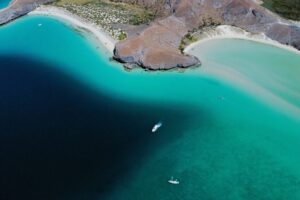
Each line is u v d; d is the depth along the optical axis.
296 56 95.31
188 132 75.25
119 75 90.69
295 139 74.19
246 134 75.25
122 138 72.81
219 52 96.88
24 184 62.16
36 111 78.81
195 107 81.69
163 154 70.12
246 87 86.44
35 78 90.06
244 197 63.09
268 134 75.25
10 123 75.25
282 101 82.56
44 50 100.50
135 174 65.75
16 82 88.44
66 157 67.69
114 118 77.81
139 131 74.62
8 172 64.12
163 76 90.19
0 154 67.75
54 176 63.97
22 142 70.62
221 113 80.12
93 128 74.69
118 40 101.12
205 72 90.94
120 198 61.56
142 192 62.84
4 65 94.94
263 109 80.81
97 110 79.81
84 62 95.25
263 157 70.44
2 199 59.38
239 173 67.19
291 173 67.56
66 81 89.00
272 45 99.06
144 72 91.31
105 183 63.66
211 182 65.31
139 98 83.94
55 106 80.38
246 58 94.88
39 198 60.03
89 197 61.06
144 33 97.38
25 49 101.25
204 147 72.06
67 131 73.62
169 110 80.75
